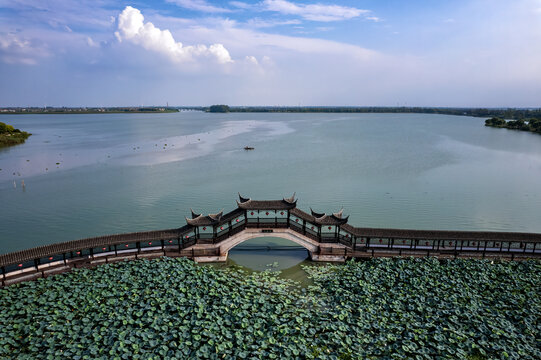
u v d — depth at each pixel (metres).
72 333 27.16
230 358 25.12
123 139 163.88
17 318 28.98
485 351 25.92
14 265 37.19
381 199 67.88
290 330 28.27
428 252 41.25
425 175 86.62
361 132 198.25
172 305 30.94
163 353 25.28
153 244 44.62
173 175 87.75
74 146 138.75
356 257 41.59
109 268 37.25
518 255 41.06
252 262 42.31
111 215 59.84
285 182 80.44
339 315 30.05
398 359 25.20
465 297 32.66
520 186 76.50
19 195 70.94
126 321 28.52
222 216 43.47
